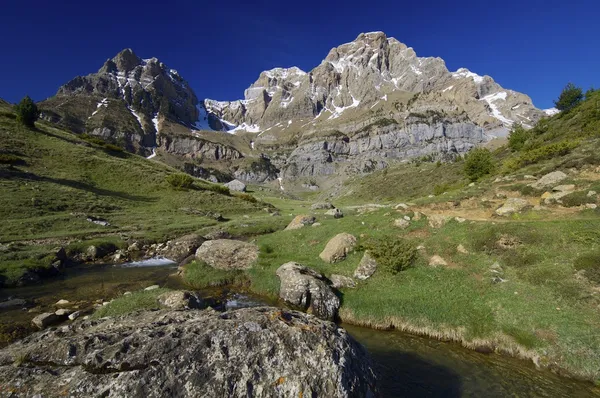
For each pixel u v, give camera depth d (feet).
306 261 76.74
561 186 79.51
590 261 50.78
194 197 193.98
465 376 38.60
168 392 21.24
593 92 192.95
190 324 26.89
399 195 351.46
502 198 88.74
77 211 131.64
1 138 172.65
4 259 77.82
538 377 38.47
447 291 57.31
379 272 66.69
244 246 84.28
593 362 38.37
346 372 25.89
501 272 58.23
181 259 99.09
